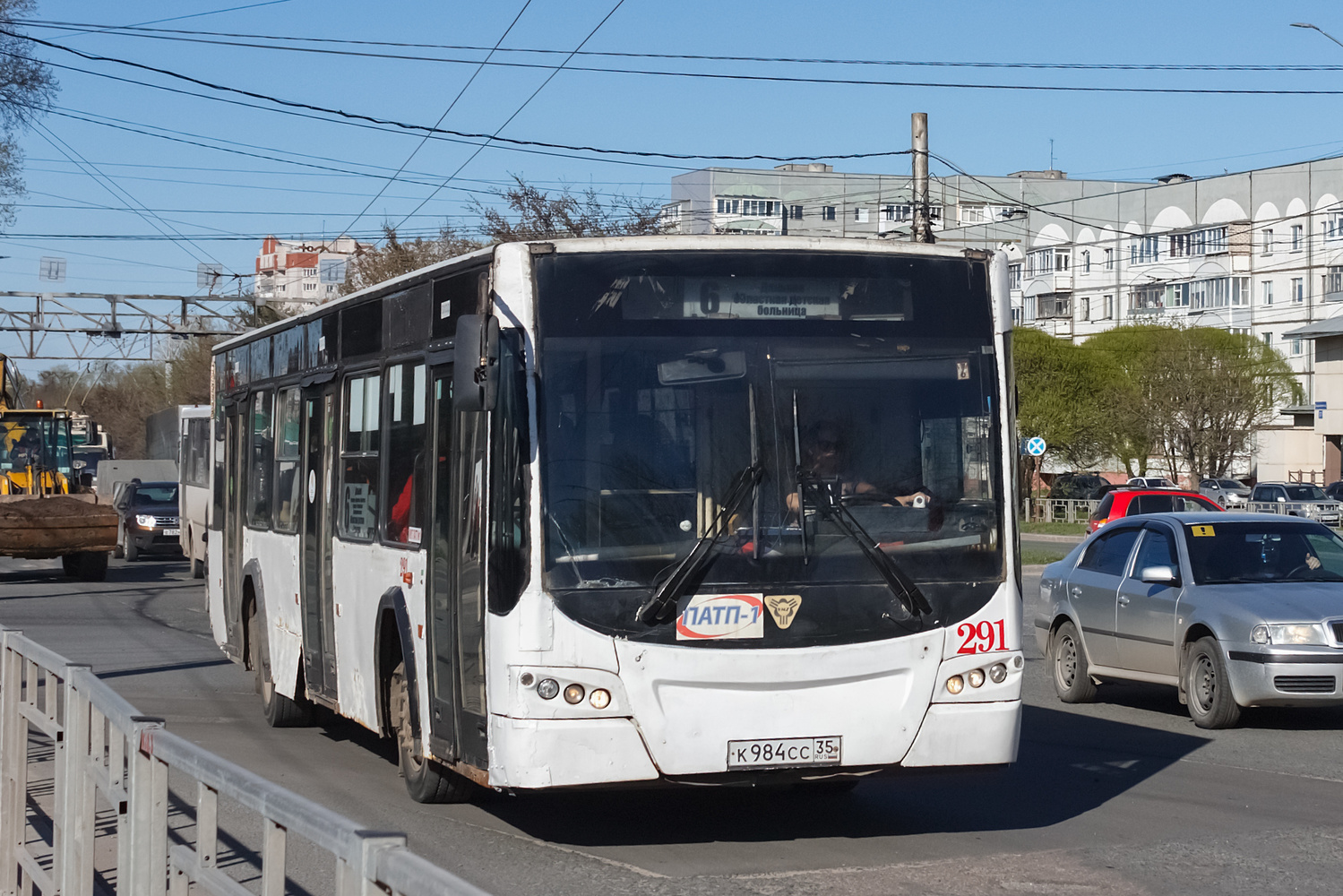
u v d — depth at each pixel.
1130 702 12.91
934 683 6.77
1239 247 87.81
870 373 6.93
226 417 13.23
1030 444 46.62
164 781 4.46
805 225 117.12
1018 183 112.31
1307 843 7.24
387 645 8.34
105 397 112.19
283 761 9.70
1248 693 10.80
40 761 7.80
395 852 2.81
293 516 10.52
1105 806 8.25
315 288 119.31
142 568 30.97
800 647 6.58
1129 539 12.67
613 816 7.92
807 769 6.57
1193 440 59.00
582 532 6.49
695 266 6.83
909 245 7.13
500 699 6.45
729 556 6.57
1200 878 6.52
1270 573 11.77
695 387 6.72
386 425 8.41
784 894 6.21
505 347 6.61
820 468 6.76
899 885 6.37
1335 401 57.25
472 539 6.84
